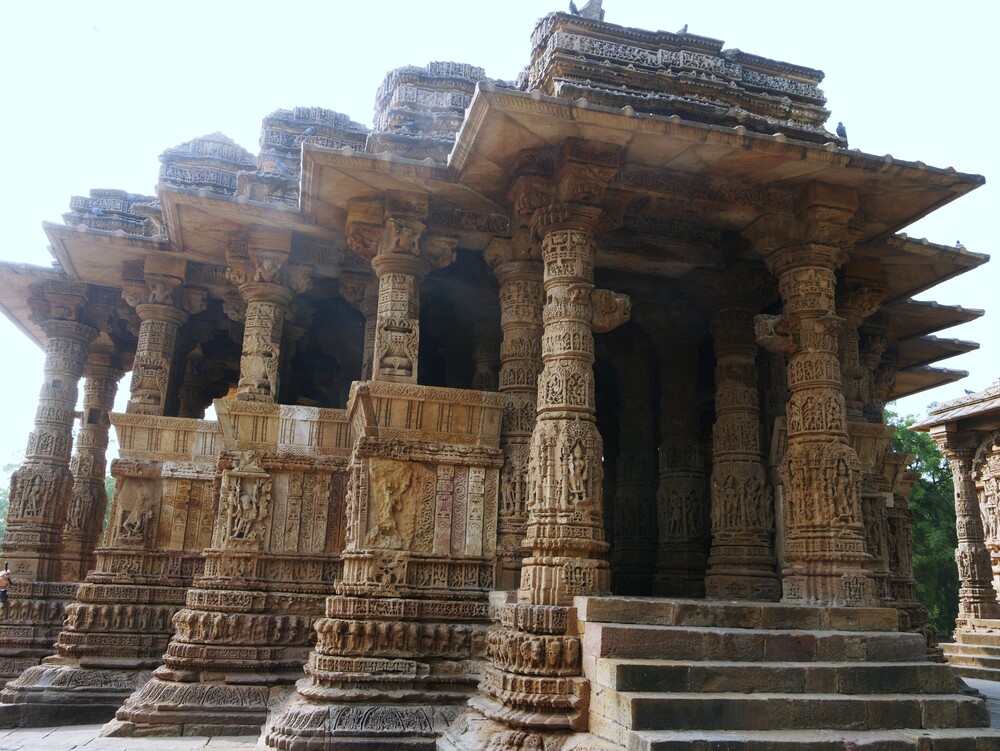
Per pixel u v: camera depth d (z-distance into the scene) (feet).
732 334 39.40
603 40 33.30
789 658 25.30
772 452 35.73
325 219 36.96
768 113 34.94
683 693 22.99
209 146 50.65
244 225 38.58
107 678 37.93
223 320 53.11
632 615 25.80
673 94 33.19
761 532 37.01
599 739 23.13
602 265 40.06
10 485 46.88
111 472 40.81
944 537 109.50
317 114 48.29
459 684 30.01
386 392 32.45
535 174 30.30
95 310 49.83
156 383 42.55
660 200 31.68
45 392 47.78
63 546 50.65
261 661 34.14
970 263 37.55
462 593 31.73
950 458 72.43
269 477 36.40
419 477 32.58
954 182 30.83
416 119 41.24
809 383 31.27
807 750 21.52
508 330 35.29
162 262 43.16
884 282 38.06
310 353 62.08
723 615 26.55
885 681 24.90
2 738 32.89
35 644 44.16
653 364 50.60
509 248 35.91
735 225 33.94
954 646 66.49
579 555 27.40
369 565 31.17
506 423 34.09
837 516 29.86
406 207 34.06
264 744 29.07
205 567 36.65
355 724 28.09
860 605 28.73
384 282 34.17
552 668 25.32
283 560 35.99
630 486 48.57
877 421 43.78
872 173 30.53
